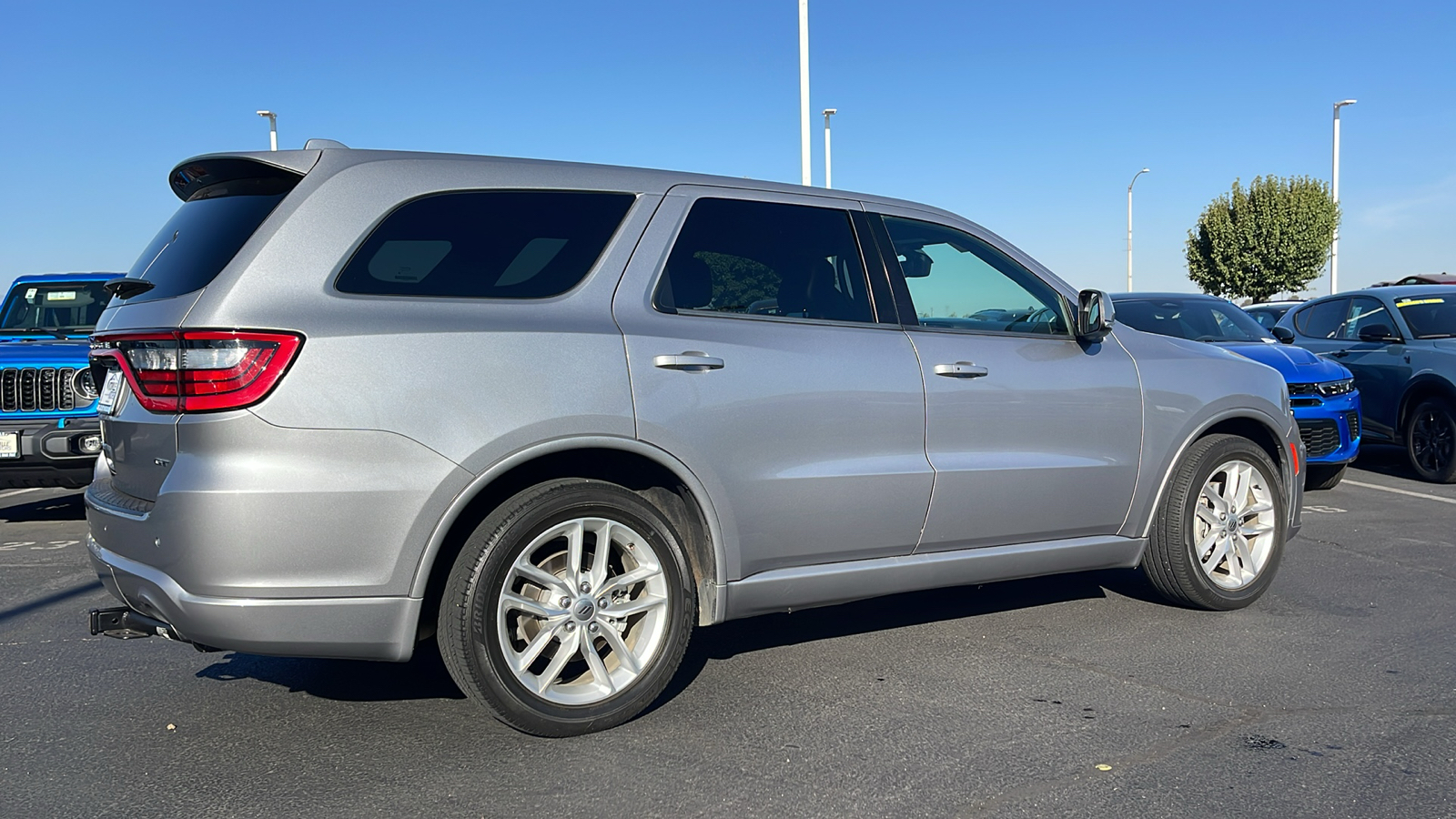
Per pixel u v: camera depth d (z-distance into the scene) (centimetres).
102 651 449
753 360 369
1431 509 782
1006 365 428
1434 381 902
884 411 395
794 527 379
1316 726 351
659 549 350
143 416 321
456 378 317
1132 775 313
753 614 381
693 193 384
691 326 364
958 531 418
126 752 337
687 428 353
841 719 360
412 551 312
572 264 353
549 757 329
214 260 319
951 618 486
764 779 312
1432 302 977
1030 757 327
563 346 335
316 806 296
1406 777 311
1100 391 450
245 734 351
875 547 401
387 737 347
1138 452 462
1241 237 4000
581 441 334
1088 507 451
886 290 414
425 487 311
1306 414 820
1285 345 917
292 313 306
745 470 366
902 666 416
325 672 417
